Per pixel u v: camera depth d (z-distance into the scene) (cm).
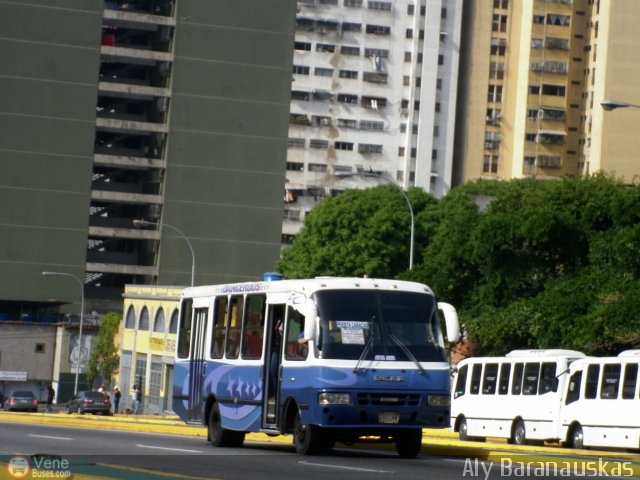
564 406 11056
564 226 14788
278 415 6712
